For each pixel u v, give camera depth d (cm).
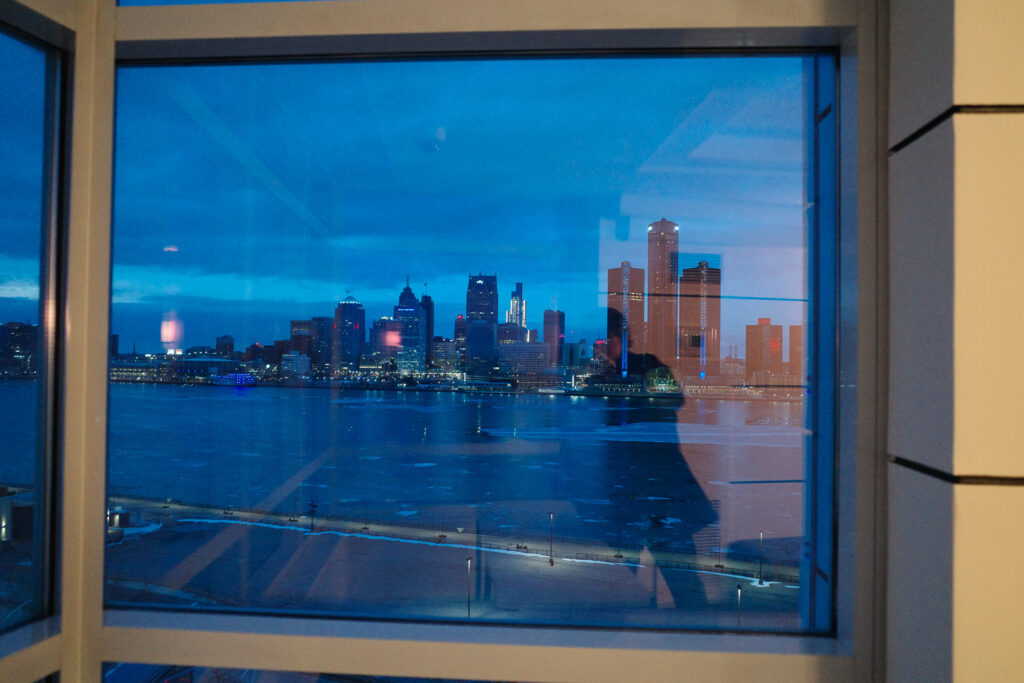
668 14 170
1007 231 127
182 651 178
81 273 183
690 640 176
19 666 166
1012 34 127
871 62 162
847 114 167
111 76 182
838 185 173
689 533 189
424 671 173
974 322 128
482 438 194
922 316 142
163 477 194
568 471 192
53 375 185
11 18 169
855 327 163
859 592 163
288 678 182
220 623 183
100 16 182
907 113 149
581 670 171
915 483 145
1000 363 128
